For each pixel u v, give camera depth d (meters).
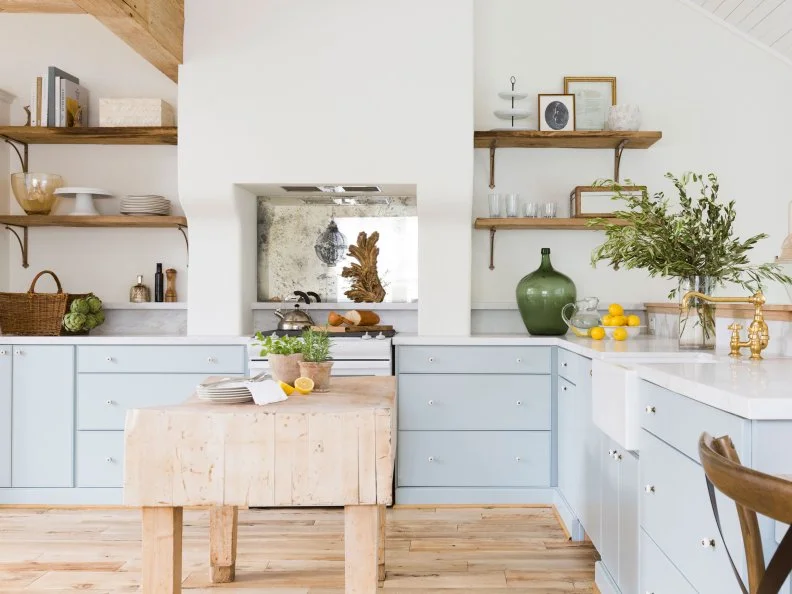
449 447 3.84
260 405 1.95
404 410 3.84
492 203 4.14
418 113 3.90
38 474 3.82
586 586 2.71
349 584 1.87
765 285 4.08
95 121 4.44
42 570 2.87
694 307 2.78
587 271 4.38
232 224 4.08
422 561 2.97
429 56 3.90
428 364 3.84
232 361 3.84
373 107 3.91
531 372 3.82
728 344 2.83
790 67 4.31
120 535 3.32
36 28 4.44
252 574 2.83
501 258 4.40
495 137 4.09
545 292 4.04
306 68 3.92
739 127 4.34
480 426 3.83
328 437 1.83
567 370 3.49
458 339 3.82
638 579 2.18
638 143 4.21
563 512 3.51
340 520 3.55
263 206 4.50
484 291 4.40
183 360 3.83
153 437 1.83
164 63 3.93
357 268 4.50
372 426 1.84
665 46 4.36
